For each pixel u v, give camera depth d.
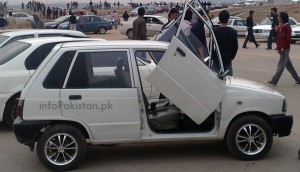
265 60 18.86
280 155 6.61
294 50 23.16
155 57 6.43
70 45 6.12
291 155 6.61
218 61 6.28
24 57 8.16
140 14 14.24
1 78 7.93
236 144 6.27
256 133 6.30
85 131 6.08
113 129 5.99
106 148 7.04
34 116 5.88
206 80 6.03
